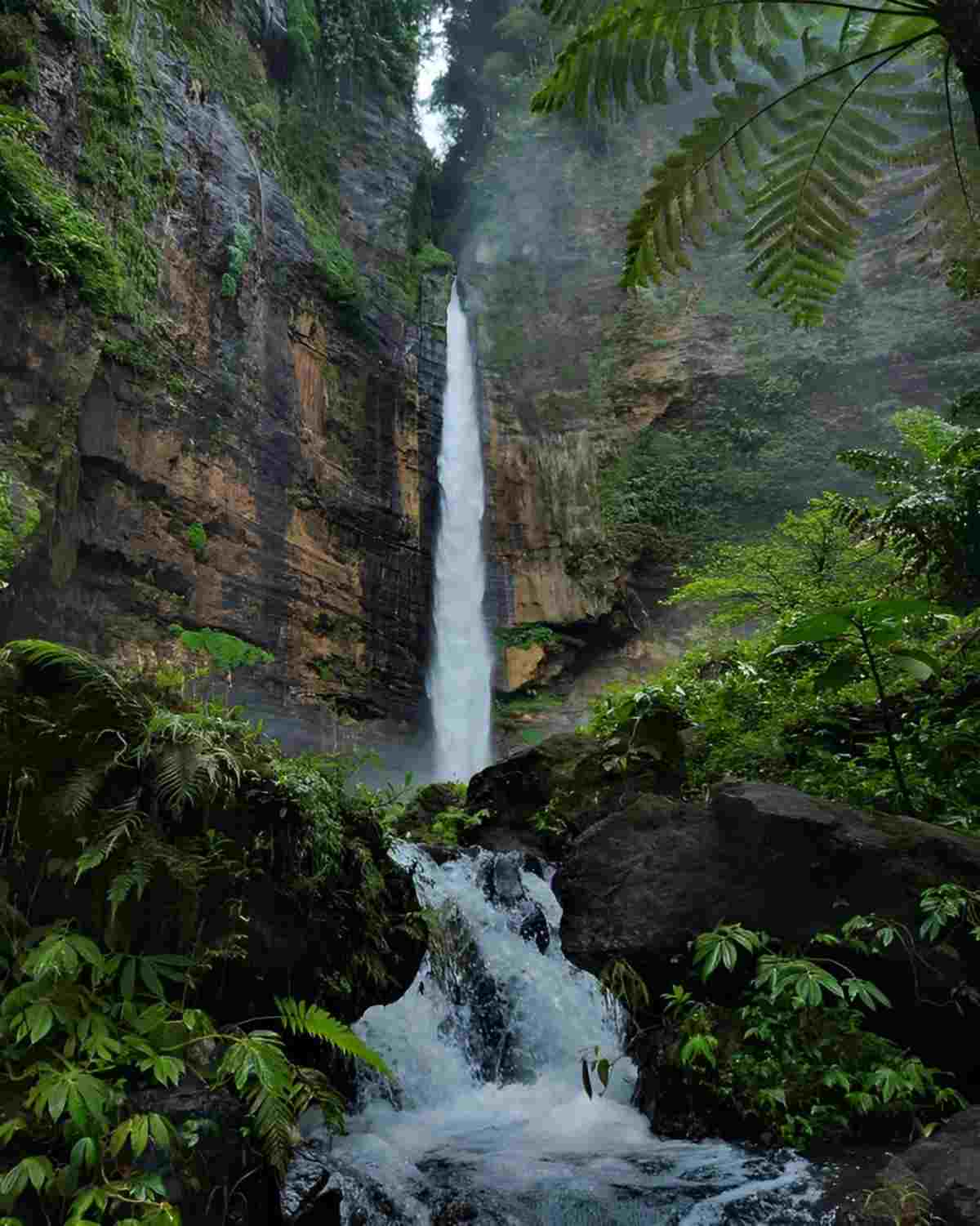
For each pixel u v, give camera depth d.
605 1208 3.25
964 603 9.72
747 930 4.14
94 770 3.18
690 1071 4.02
